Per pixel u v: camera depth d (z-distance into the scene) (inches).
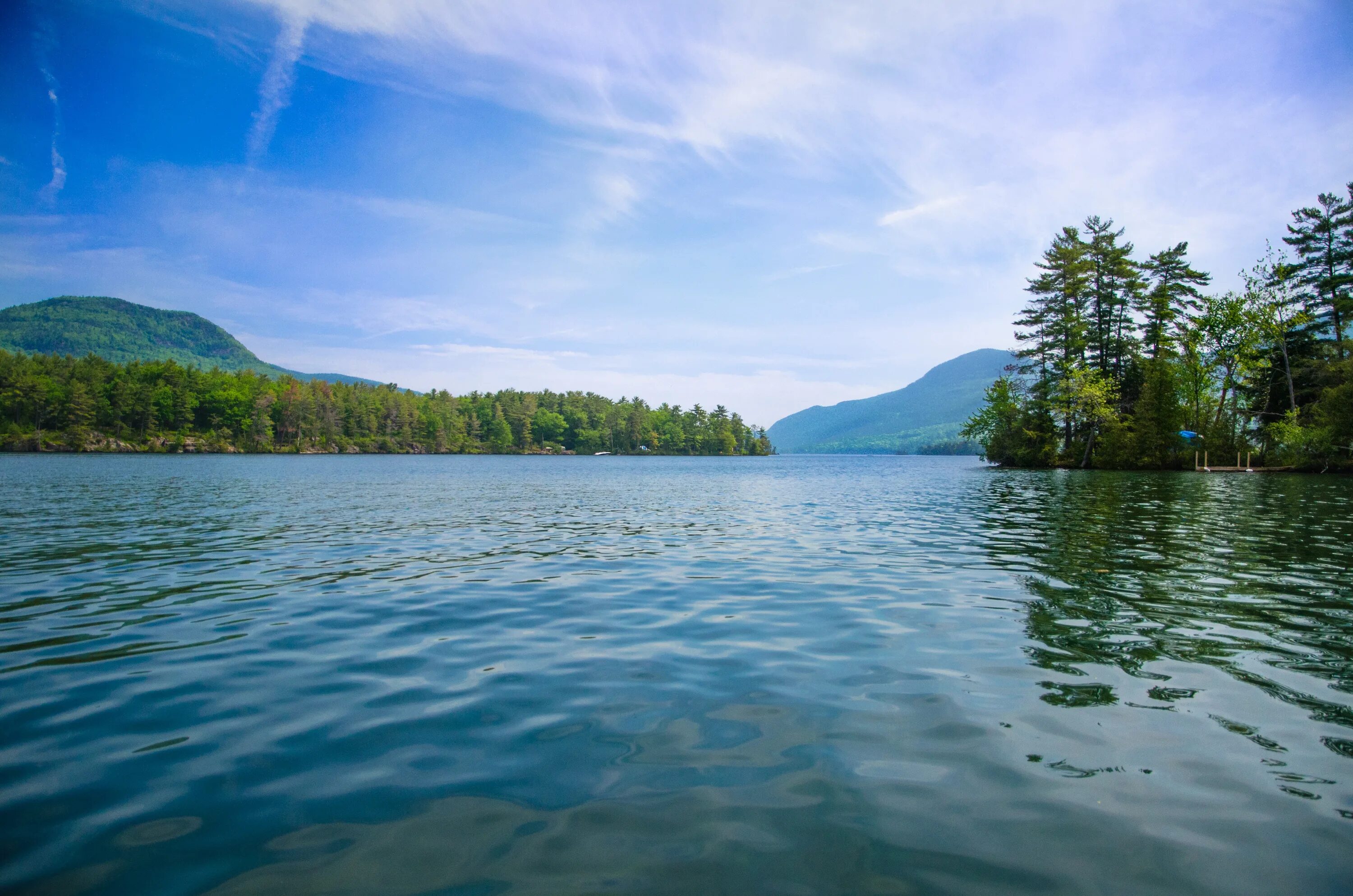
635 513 951.0
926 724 205.5
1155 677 247.4
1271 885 128.7
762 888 127.7
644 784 169.3
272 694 236.7
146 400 5378.9
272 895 126.7
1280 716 211.5
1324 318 2278.5
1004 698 227.3
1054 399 2615.7
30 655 282.8
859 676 249.4
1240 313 2234.3
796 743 192.4
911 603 369.1
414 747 192.1
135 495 1195.9
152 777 174.9
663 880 130.7
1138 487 1418.6
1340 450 1934.1
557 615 349.7
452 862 136.9
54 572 471.2
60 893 127.9
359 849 142.1
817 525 780.6
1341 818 152.0
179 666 268.8
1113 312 2608.3
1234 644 288.7
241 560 527.5
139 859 138.8
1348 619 331.3
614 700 227.5
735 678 249.3
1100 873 132.6
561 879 131.5
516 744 193.3
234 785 170.7
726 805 158.7
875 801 160.2
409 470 2810.0
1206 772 174.6
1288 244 2346.2
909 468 3671.3
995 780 170.4
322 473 2292.1
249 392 6259.8
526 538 671.1
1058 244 2645.2
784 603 373.4
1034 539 625.3
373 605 374.3
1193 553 535.8
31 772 177.9
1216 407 2428.6
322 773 176.4
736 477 2362.2
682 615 347.9
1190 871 133.0
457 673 258.4
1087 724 204.8
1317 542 590.2
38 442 4968.0
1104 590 401.1
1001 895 125.6
